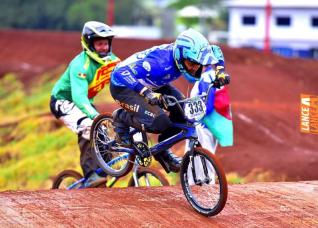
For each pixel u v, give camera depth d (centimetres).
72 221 1593
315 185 2020
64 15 17700
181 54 1639
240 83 5644
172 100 1703
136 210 1691
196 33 1645
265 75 6131
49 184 3494
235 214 1705
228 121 2084
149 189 1894
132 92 1747
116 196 1811
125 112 1820
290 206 1788
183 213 1684
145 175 2066
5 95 6688
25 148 4206
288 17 15325
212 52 1650
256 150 3575
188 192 1703
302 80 6244
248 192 1905
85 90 2141
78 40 8444
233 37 15638
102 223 1592
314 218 1703
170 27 13138
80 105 2123
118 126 1852
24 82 6950
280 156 3381
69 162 3681
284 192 1919
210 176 1752
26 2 17362
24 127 4612
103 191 1864
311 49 14325
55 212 1650
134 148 1842
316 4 15050
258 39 15525
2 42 8594
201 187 1700
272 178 2994
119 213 1662
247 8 15538
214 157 1611
